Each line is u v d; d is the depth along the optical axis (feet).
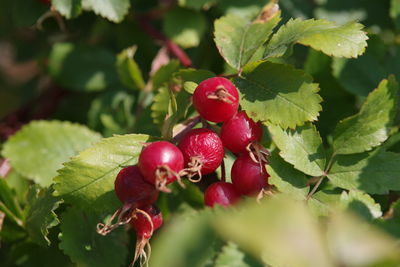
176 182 1.33
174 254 1.07
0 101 2.09
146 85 1.47
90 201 1.20
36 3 1.48
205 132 1.18
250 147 1.19
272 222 0.97
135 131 1.36
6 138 1.57
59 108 1.60
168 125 1.19
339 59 1.37
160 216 1.18
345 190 1.20
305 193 1.19
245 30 1.27
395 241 1.14
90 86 1.52
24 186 1.40
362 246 1.01
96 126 1.48
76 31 1.57
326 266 0.98
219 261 1.09
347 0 1.51
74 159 1.19
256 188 1.18
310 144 1.21
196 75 1.26
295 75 1.21
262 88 1.21
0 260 1.36
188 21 1.48
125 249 1.26
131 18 1.51
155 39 1.49
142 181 1.16
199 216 1.11
